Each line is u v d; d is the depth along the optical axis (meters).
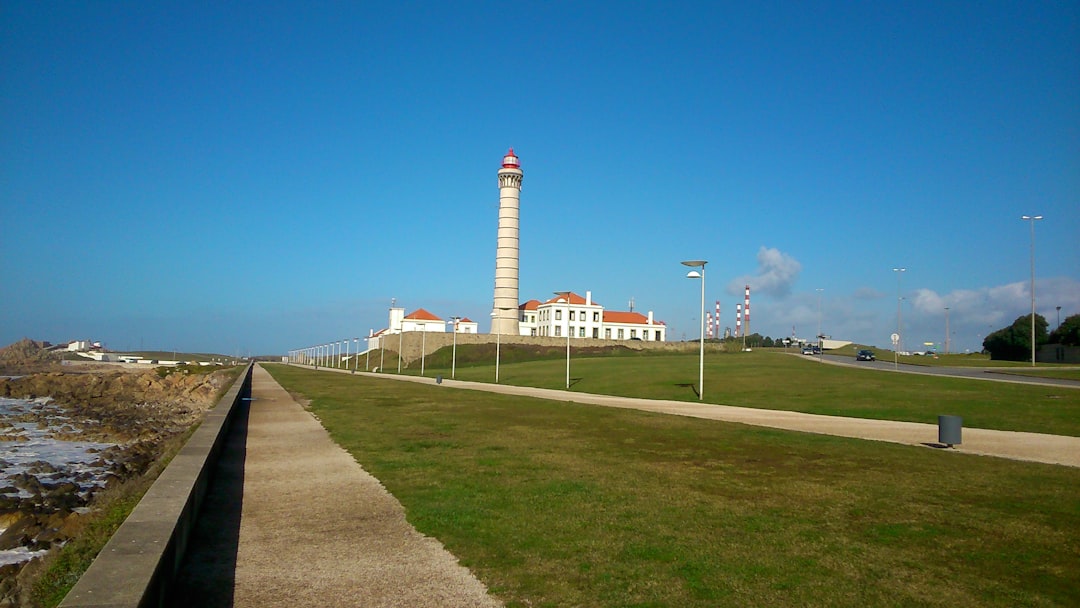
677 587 9.25
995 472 18.34
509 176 134.50
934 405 38.69
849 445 23.77
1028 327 106.56
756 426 30.25
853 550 10.95
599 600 8.80
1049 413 34.34
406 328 182.38
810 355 119.25
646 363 88.81
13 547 17.56
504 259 135.62
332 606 8.66
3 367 190.88
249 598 8.96
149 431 49.72
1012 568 10.14
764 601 8.77
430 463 19.83
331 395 54.19
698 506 14.02
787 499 14.74
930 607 8.62
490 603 8.73
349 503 14.66
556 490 15.68
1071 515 13.37
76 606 6.42
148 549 8.17
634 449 22.70
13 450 40.56
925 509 13.83
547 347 135.50
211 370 144.12
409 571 10.01
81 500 24.34
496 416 35.03
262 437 27.08
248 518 13.38
